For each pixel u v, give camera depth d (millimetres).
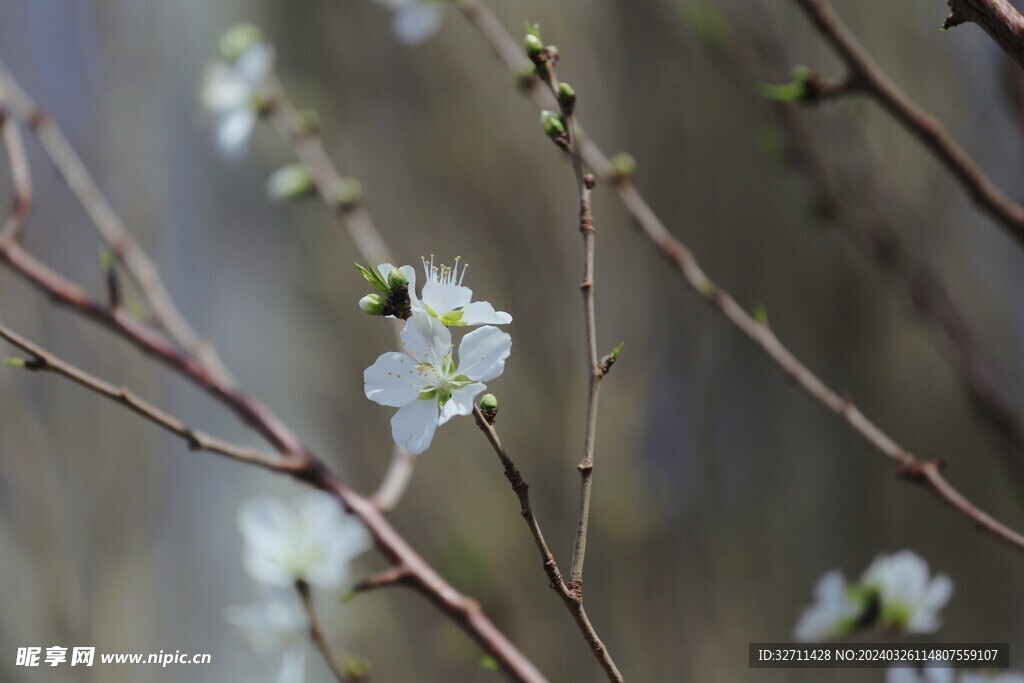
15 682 1581
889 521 1816
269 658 1758
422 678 1823
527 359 2021
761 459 1942
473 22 1052
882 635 1033
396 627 1863
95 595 1716
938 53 1646
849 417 990
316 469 995
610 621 1868
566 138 924
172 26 2025
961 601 1703
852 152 1166
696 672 1833
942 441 1796
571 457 1971
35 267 1011
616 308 2020
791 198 1894
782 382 1934
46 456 1716
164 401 1932
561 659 1825
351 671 997
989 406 1060
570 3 1974
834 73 1571
